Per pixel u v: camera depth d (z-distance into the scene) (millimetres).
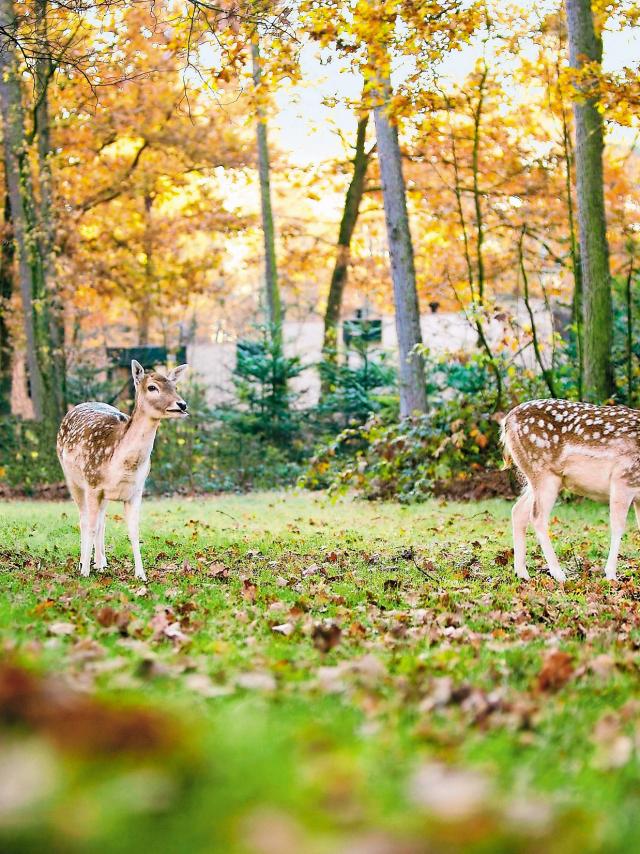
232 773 2639
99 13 11359
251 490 22391
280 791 2557
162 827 2227
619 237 27469
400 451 16656
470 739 3797
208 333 52125
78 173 30109
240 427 25016
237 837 2168
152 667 4762
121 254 32250
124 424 9430
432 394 22859
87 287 30828
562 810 2801
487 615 7715
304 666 5277
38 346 23391
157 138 30469
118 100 28453
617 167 26953
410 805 2564
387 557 11273
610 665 5516
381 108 19547
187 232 32438
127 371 30125
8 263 28312
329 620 7066
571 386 17906
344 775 2771
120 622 6418
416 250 34531
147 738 2559
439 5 14695
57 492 20594
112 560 10664
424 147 28734
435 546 12305
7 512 16172
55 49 12227
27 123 25672
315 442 25672
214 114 30625
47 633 5918
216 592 8391
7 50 11148
